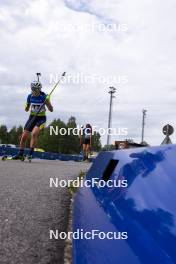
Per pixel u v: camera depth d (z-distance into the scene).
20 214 3.13
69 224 2.91
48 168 7.75
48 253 2.28
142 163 1.69
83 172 6.67
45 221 2.98
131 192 1.56
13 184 4.69
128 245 1.23
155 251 1.10
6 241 2.42
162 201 1.30
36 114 10.30
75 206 2.46
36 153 24.52
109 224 1.49
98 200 1.93
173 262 1.01
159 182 1.42
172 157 1.50
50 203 3.68
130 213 1.41
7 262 2.09
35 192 4.22
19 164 8.36
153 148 1.70
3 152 20.34
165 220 1.19
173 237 1.10
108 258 1.25
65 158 28.98
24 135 10.57
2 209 3.24
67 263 2.10
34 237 2.55
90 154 16.14
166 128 11.16
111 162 2.21
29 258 2.18
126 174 1.78
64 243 2.47
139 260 1.12
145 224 1.26
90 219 1.76
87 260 1.37
